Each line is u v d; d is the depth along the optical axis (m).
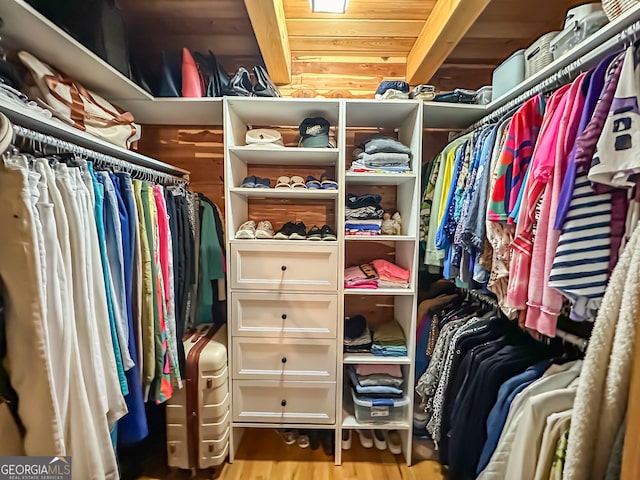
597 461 0.64
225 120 1.60
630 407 0.57
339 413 1.69
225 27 1.76
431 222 1.65
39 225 0.78
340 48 2.02
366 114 1.77
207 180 2.14
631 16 0.81
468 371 1.31
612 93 0.74
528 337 1.36
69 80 1.21
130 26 1.74
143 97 1.58
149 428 1.67
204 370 1.55
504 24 1.70
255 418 1.70
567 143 0.83
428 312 1.86
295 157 1.81
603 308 0.65
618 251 0.74
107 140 1.34
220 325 1.95
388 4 1.60
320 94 2.13
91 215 0.99
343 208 1.63
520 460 0.89
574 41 1.08
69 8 1.23
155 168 1.75
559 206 0.80
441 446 1.47
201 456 1.57
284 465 1.70
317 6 1.52
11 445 0.76
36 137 0.90
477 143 1.27
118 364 1.09
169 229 1.42
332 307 1.66
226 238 1.64
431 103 1.62
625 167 0.68
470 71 2.14
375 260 1.99
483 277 1.16
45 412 0.77
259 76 1.65
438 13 1.54
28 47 1.11
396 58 2.12
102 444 0.95
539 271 0.89
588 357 0.66
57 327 0.83
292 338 1.66
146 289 1.25
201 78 1.68
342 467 1.69
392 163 1.70
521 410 0.98
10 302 0.75
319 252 1.64
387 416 1.74
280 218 2.12
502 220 1.05
